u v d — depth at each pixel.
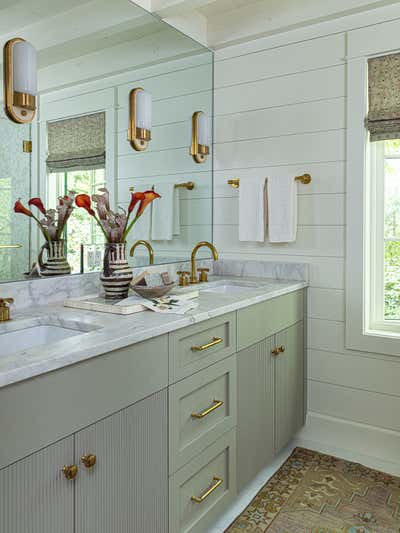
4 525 0.95
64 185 1.86
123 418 1.26
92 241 1.99
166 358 1.42
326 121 2.39
